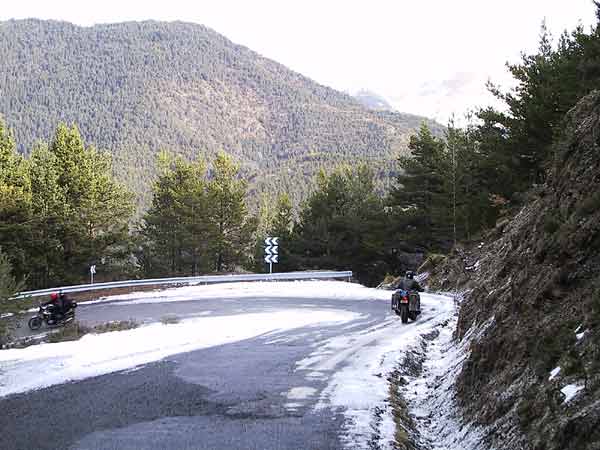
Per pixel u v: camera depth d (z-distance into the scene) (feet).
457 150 124.47
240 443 23.22
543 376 19.70
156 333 57.88
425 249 171.32
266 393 31.99
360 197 197.47
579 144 29.12
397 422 26.05
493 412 21.65
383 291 100.12
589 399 15.96
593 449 14.21
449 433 24.54
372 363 40.06
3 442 24.30
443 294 90.68
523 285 26.94
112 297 105.70
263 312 76.43
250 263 209.97
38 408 29.76
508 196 107.04
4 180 138.21
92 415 28.09
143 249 197.57
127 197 174.29
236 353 45.73
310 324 63.16
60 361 43.11
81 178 154.81
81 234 151.53
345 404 29.25
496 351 25.49
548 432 16.51
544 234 28.17
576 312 21.01
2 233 134.41
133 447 23.04
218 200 200.03
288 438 23.76
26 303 56.75
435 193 146.51
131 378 36.55
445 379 32.96
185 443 23.39
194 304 90.33
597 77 70.44
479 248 96.53
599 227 23.02
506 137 98.53
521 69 90.94
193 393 32.17
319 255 198.70
